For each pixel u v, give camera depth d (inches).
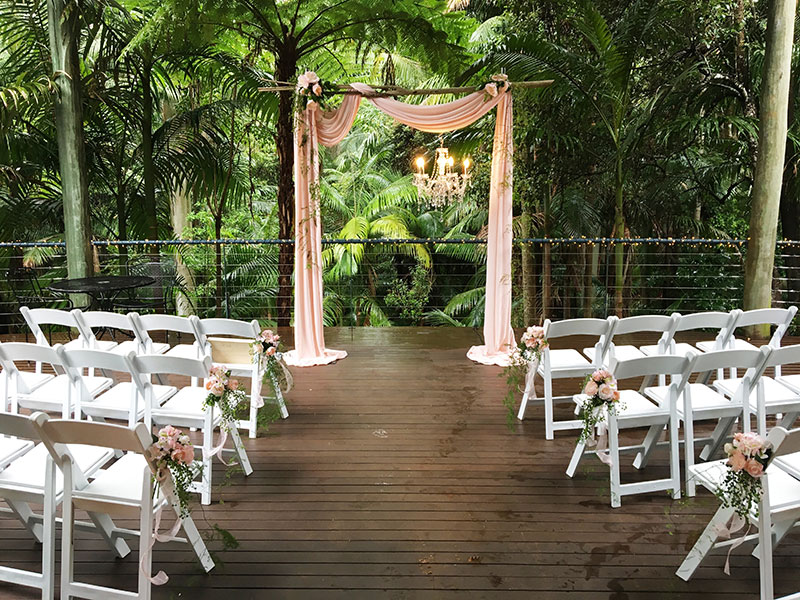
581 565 94.9
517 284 307.4
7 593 89.9
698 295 315.0
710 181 301.9
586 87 247.1
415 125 206.2
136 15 292.5
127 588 89.7
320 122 206.1
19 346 118.6
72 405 128.5
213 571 93.7
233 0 239.0
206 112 316.5
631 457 133.6
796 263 288.0
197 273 368.2
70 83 231.1
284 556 97.4
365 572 93.4
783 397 125.3
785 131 225.0
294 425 152.2
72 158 234.8
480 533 103.8
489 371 196.4
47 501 85.4
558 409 161.9
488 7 307.7
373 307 405.1
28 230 308.5
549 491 118.3
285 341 238.8
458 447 138.8
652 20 231.1
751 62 266.2
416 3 265.3
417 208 481.1
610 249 328.2
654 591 88.7
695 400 120.6
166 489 82.7
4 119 218.7
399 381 186.9
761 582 81.7
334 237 448.8
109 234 362.3
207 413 113.2
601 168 300.0
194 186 323.9
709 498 115.3
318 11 259.1
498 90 198.2
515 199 272.2
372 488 119.7
